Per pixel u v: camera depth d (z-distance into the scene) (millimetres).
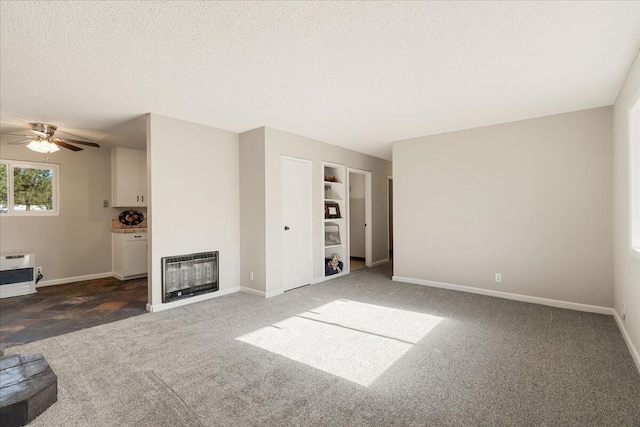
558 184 3695
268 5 1736
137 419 1715
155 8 1751
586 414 1730
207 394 1945
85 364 2340
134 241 5473
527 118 3879
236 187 4559
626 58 2371
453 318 3309
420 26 1959
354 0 1701
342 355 2477
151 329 3059
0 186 4684
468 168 4371
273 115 3762
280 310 3633
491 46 2205
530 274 3883
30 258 4543
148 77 2658
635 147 2537
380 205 6801
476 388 1997
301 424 1666
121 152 5504
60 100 3174
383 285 4824
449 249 4555
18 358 2141
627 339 2621
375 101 3287
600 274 3445
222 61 2393
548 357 2404
